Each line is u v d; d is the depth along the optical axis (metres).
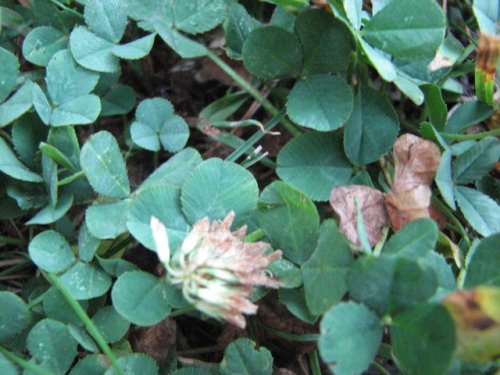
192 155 0.12
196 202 0.10
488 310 0.09
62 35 0.13
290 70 0.12
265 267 0.10
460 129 0.12
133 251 0.12
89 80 0.12
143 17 0.12
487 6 0.12
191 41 0.13
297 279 0.10
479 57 0.12
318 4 0.12
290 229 0.10
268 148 0.14
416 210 0.11
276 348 0.12
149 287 0.10
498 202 0.12
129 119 0.14
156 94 0.14
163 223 0.10
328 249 0.10
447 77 0.13
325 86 0.12
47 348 0.10
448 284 0.10
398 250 0.09
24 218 0.13
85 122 0.11
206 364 0.12
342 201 0.11
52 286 0.11
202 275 0.10
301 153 0.12
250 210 0.10
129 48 0.12
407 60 0.12
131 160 0.13
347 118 0.11
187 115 0.14
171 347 0.12
